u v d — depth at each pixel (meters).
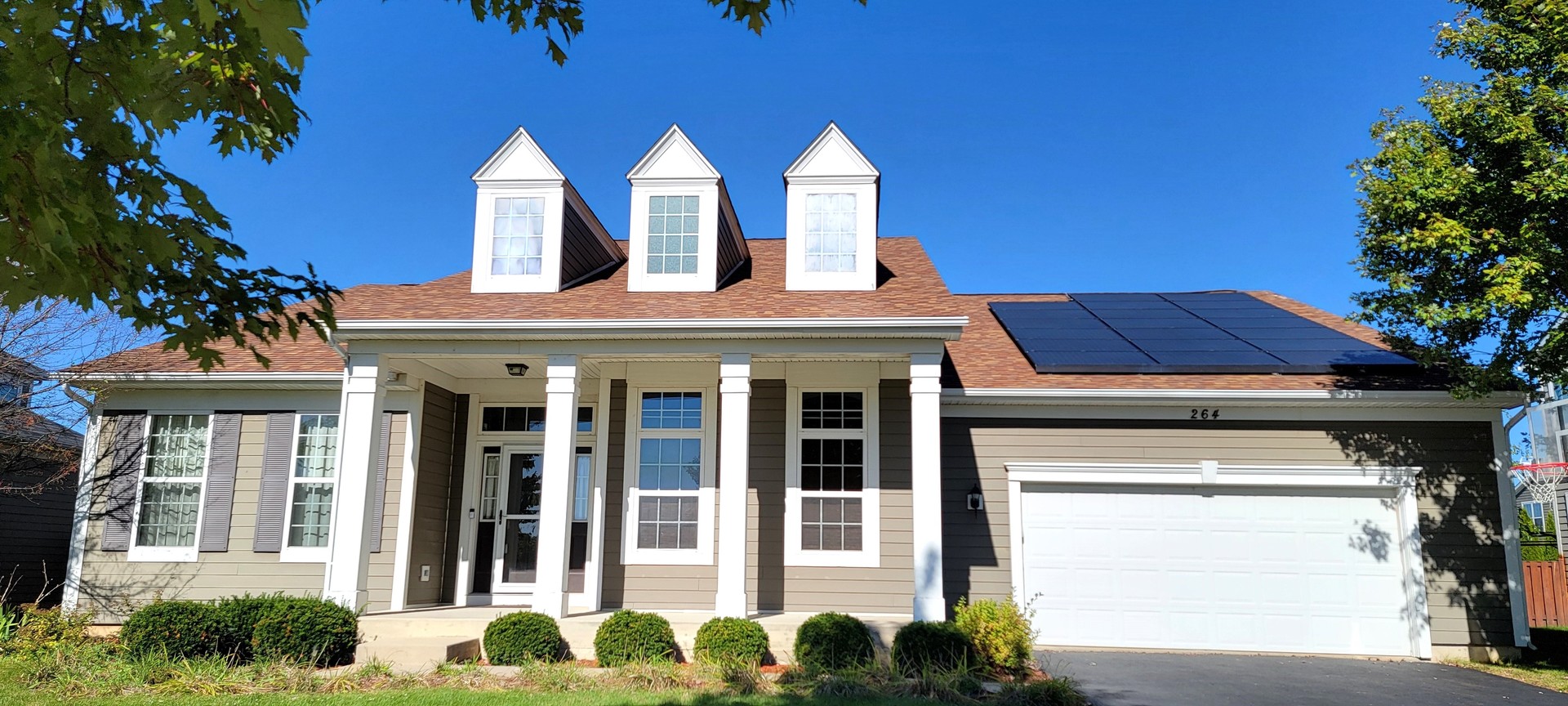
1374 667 10.68
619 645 9.73
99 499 13.00
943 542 12.05
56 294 3.49
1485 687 9.44
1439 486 11.73
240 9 2.90
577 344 11.13
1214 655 11.45
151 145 3.83
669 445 12.52
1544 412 35.31
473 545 13.03
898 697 8.13
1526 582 17.33
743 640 9.63
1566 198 9.48
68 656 9.24
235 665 9.38
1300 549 11.85
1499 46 10.56
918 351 10.84
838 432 12.33
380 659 9.29
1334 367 12.27
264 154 4.22
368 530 10.91
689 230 12.68
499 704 7.47
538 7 4.71
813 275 12.42
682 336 10.92
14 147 2.78
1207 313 15.61
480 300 12.06
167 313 4.13
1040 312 15.98
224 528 12.80
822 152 12.73
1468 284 10.45
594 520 12.29
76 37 3.28
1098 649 11.73
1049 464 12.13
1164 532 12.02
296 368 12.97
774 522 12.12
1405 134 10.84
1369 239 11.06
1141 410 12.17
